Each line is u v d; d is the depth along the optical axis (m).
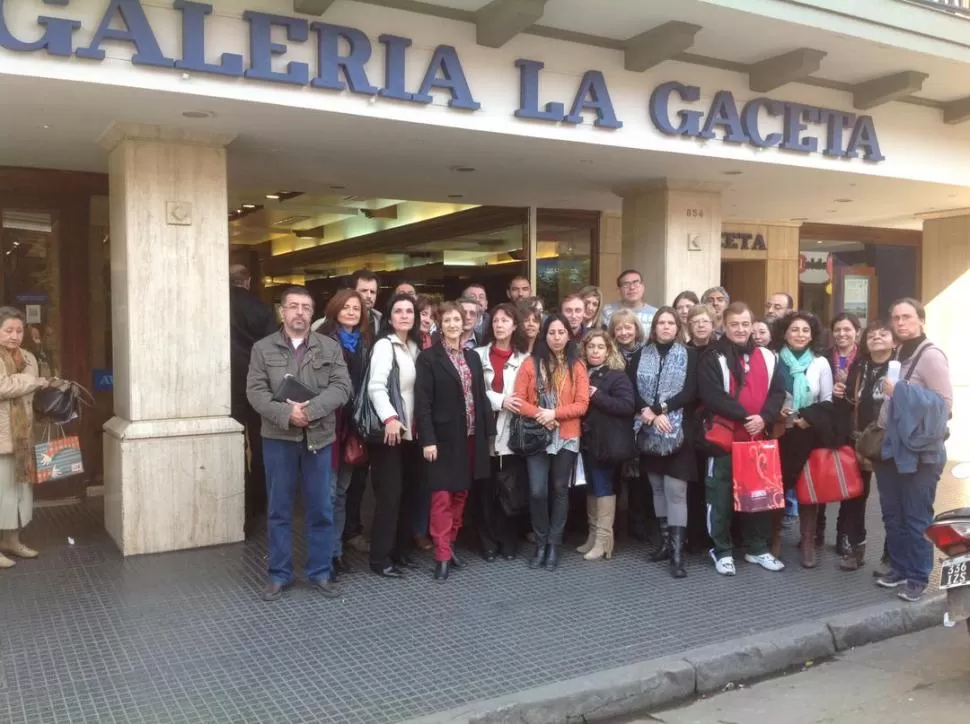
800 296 12.28
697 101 6.48
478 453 5.11
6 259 6.75
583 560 5.47
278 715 3.34
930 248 10.57
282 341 4.61
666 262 7.78
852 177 7.63
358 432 4.86
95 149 5.97
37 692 3.52
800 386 5.30
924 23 6.19
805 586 5.01
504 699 3.45
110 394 7.13
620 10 5.46
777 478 5.08
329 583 4.78
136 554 5.35
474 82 5.54
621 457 5.22
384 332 5.07
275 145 6.02
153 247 5.29
